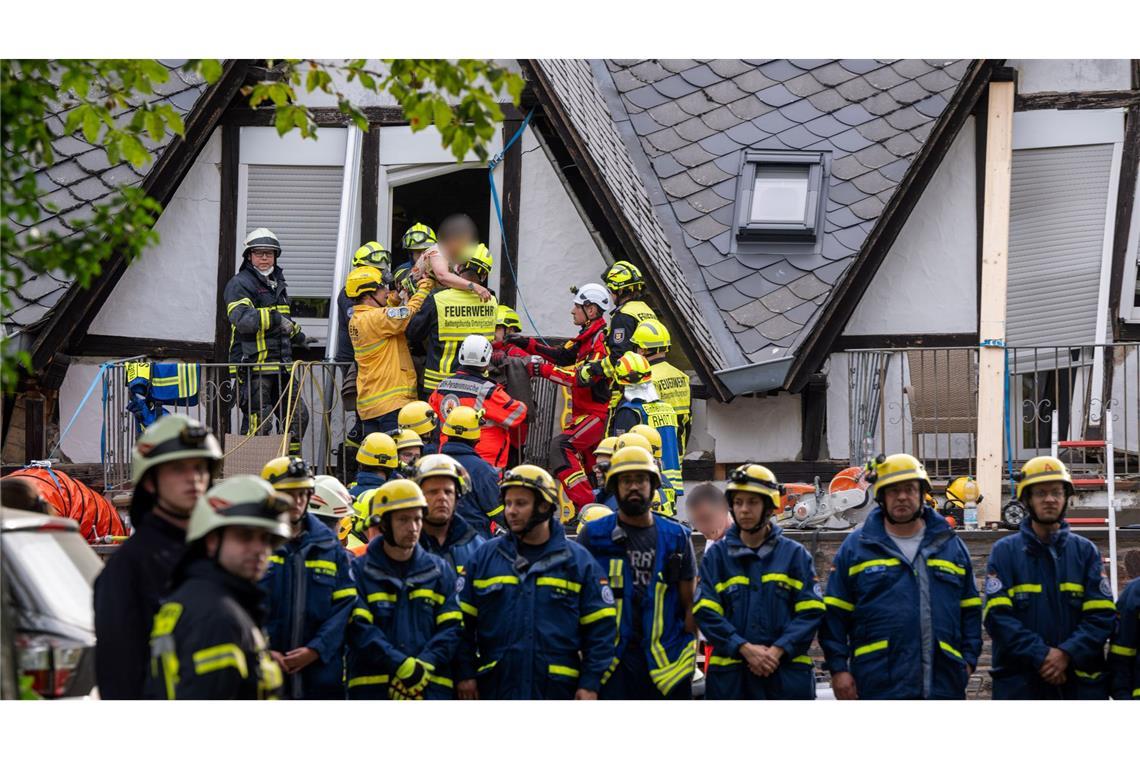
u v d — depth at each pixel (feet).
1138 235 100.12
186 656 40.24
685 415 90.43
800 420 98.89
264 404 95.50
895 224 98.63
